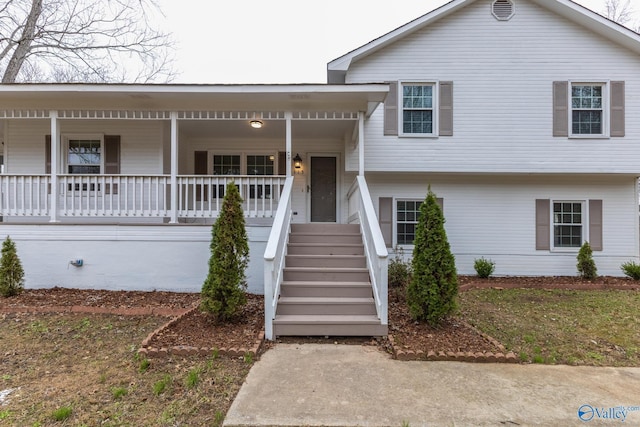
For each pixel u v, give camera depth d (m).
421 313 4.64
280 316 4.57
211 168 9.43
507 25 8.77
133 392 3.03
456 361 3.74
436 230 4.69
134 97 6.56
